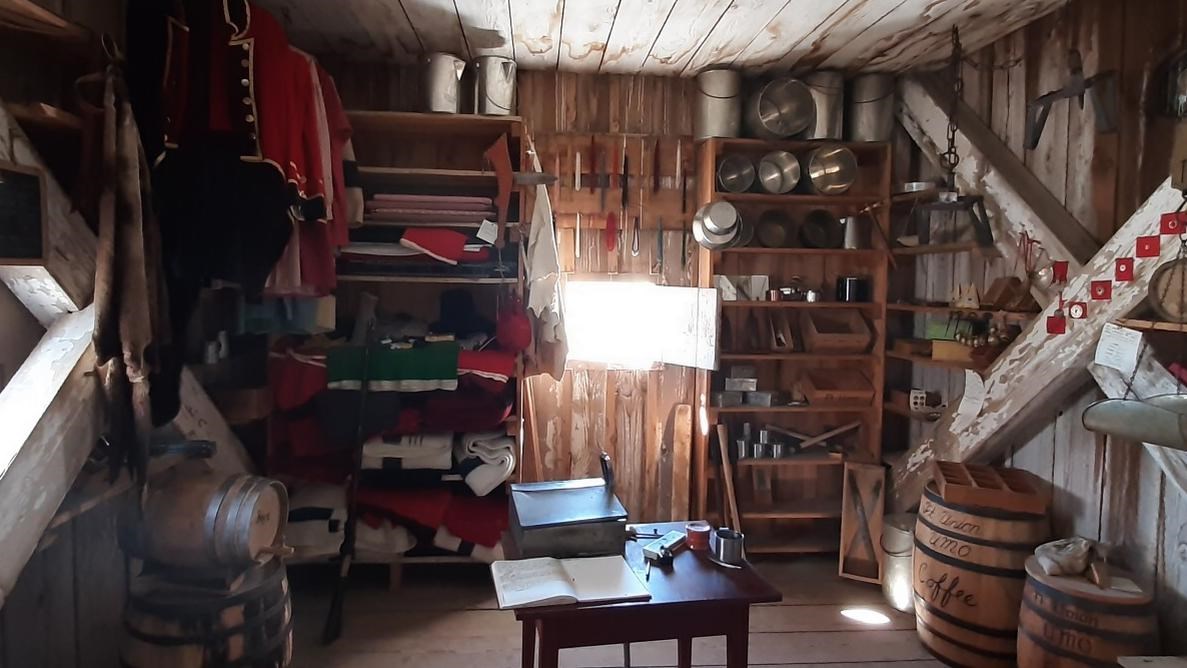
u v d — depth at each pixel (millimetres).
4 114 1890
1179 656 2346
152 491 2326
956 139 3457
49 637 2324
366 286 3746
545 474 4004
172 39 2289
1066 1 2939
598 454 4023
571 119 3881
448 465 3363
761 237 3922
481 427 3389
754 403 3887
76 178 2244
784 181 3799
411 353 3291
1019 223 3102
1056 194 3059
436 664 2867
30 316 2221
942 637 2955
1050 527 3086
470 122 3449
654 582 2025
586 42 3393
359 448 3240
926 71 3807
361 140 3730
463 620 3223
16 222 1836
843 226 3932
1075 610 2459
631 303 3953
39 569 2275
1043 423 3158
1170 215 2418
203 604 2164
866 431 4027
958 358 3326
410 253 3305
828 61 3650
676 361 3863
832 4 2924
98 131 2078
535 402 3977
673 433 4020
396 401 3350
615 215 3906
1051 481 3111
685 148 3936
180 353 2480
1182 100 2479
